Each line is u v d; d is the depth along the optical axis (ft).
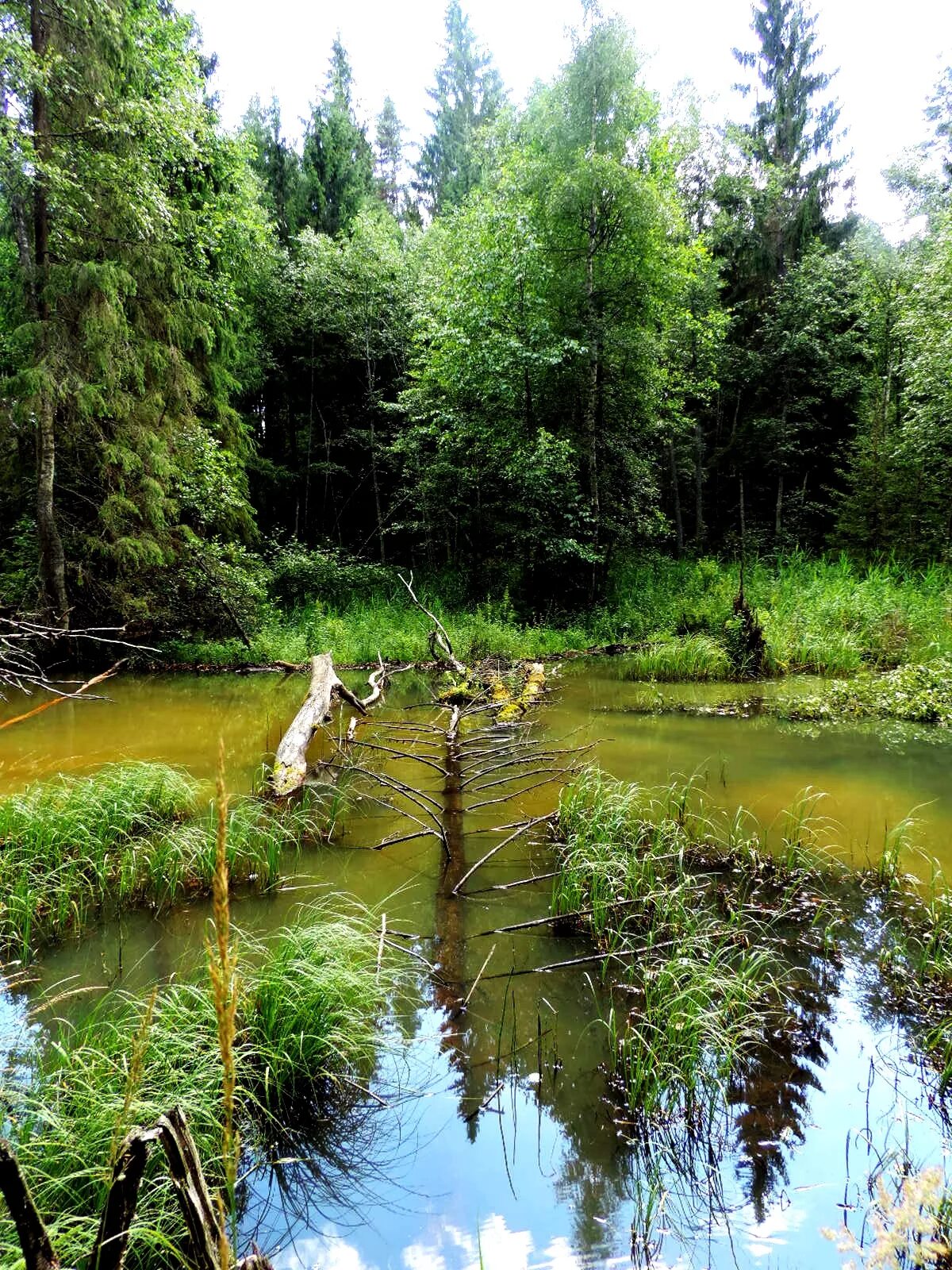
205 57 54.60
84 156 31.83
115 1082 7.49
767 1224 6.61
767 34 70.28
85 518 38.81
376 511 67.15
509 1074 8.67
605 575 51.31
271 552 55.11
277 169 70.69
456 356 47.80
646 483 54.08
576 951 11.35
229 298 44.60
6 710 28.89
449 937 11.69
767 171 67.97
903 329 49.11
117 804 15.87
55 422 35.70
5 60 27.43
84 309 33.24
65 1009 9.81
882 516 55.06
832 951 11.21
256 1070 8.22
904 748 22.25
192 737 24.64
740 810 15.85
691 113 64.90
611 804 16.28
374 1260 6.35
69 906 12.71
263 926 12.10
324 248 61.67
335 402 68.80
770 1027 9.40
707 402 64.90
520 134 51.11
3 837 14.44
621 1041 8.95
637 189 43.14
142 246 34.63
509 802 17.93
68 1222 5.86
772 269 68.80
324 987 8.91
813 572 48.70
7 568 37.73
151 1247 6.02
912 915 12.25
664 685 33.01
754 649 34.50
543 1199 6.97
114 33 31.96
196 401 40.40
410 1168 7.38
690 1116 7.92
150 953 11.32
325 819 16.96
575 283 46.65
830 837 15.46
